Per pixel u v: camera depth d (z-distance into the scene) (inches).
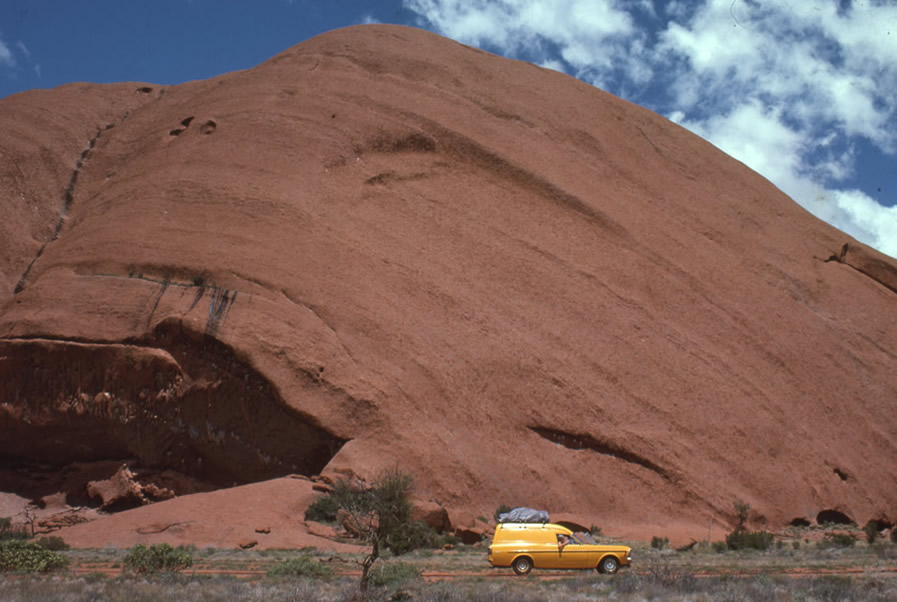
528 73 2539.4
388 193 2015.3
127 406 1574.8
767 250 2257.6
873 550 1221.1
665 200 2274.9
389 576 737.0
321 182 1969.7
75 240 1931.6
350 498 944.9
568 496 1556.3
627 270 1993.1
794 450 1760.6
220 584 706.2
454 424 1587.1
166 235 1817.2
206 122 2212.1
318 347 1612.9
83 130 2544.3
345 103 2215.8
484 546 1278.3
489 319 1786.4
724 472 1665.8
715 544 1322.6
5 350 1641.2
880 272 2336.4
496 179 2129.7
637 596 631.8
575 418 1656.0
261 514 1274.6
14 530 1379.2
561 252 1985.7
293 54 2581.2
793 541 1467.8
